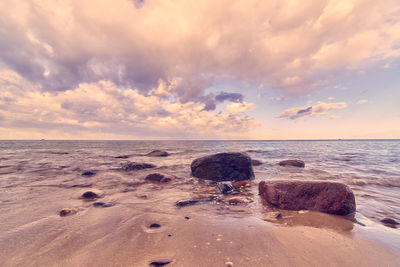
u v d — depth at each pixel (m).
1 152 22.88
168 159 17.05
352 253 2.41
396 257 2.31
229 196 5.49
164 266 2.11
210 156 9.02
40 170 9.96
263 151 26.81
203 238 2.82
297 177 8.41
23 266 2.11
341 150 28.94
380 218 3.73
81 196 5.25
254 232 3.04
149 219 3.62
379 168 10.85
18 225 3.26
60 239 2.76
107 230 3.10
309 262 2.20
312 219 3.67
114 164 12.78
